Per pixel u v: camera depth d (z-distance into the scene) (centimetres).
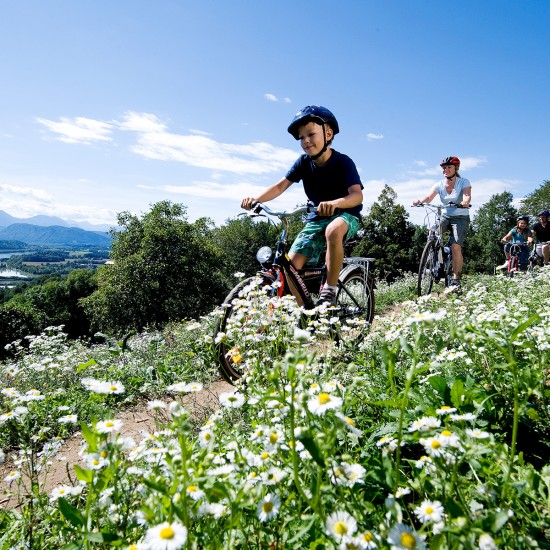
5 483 257
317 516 121
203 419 293
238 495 112
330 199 422
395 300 932
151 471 148
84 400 386
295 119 406
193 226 4466
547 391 219
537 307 411
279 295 373
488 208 7688
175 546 98
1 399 254
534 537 131
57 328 769
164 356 549
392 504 111
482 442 142
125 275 3944
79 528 147
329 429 125
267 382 234
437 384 224
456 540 101
